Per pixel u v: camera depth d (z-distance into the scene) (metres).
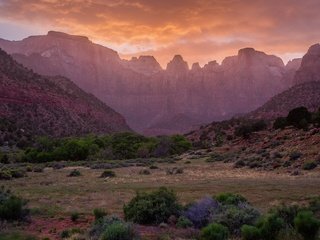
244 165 43.16
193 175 35.97
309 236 11.92
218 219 14.12
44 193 25.08
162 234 13.52
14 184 31.06
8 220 16.09
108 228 12.56
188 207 16.39
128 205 16.88
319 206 16.12
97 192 25.02
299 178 29.88
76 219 16.55
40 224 15.85
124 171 42.47
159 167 47.81
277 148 50.44
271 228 12.34
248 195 21.83
